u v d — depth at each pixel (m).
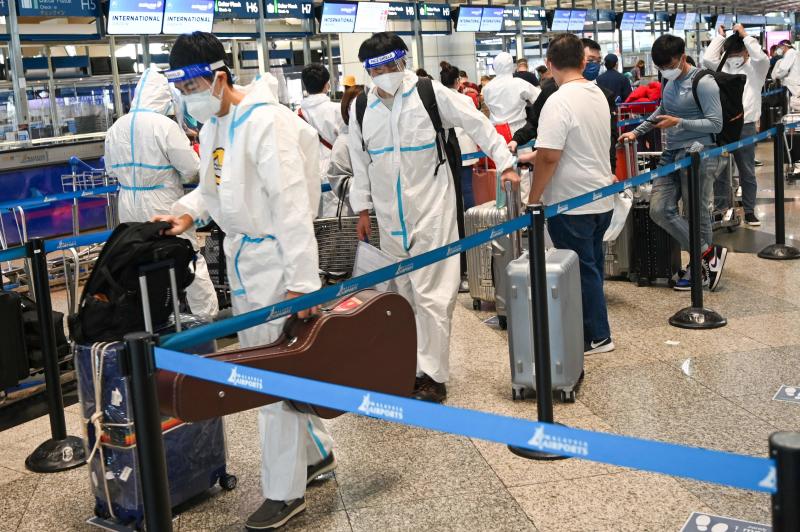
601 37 23.67
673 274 5.99
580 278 4.39
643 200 6.04
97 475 3.09
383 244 4.07
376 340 2.98
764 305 5.34
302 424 2.99
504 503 3.05
